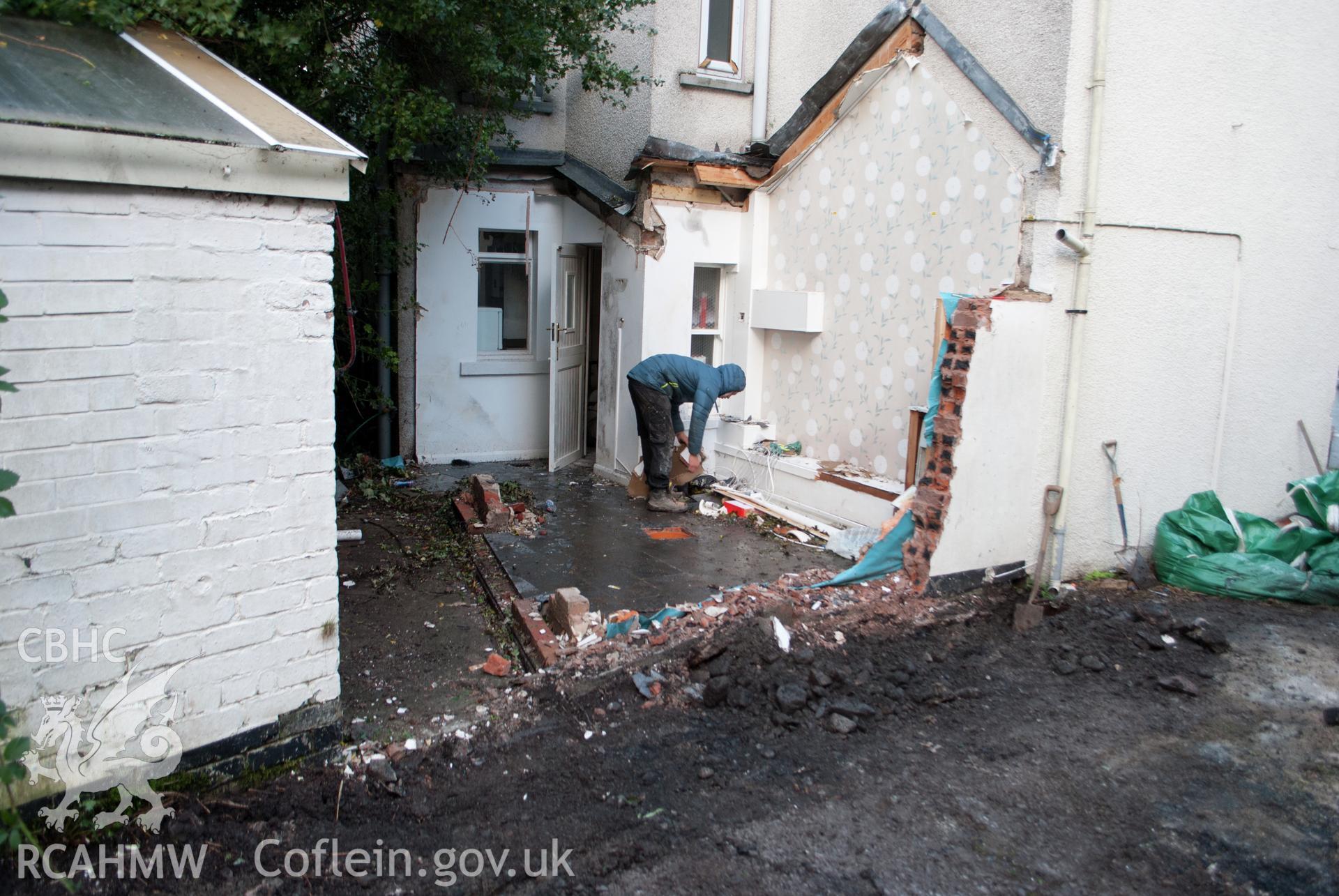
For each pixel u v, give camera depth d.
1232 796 3.95
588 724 4.55
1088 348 6.16
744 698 4.69
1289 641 5.44
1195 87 6.22
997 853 3.57
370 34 7.09
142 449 3.42
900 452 7.24
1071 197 5.86
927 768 4.17
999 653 5.35
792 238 8.36
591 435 11.54
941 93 6.61
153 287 3.38
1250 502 7.34
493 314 10.48
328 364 3.89
